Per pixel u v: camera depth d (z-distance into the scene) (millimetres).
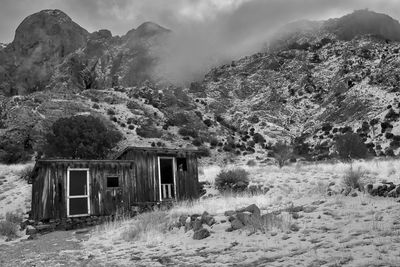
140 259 8953
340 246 7051
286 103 101562
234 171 24078
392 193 11023
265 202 15242
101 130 40781
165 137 59188
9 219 19672
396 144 53906
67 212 19125
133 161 21875
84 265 8742
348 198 11906
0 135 51844
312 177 21297
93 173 20453
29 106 60188
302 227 9211
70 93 73062
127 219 17812
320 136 70750
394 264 5527
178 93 84438
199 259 8070
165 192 22828
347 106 79750
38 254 11492
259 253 7738
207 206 16062
